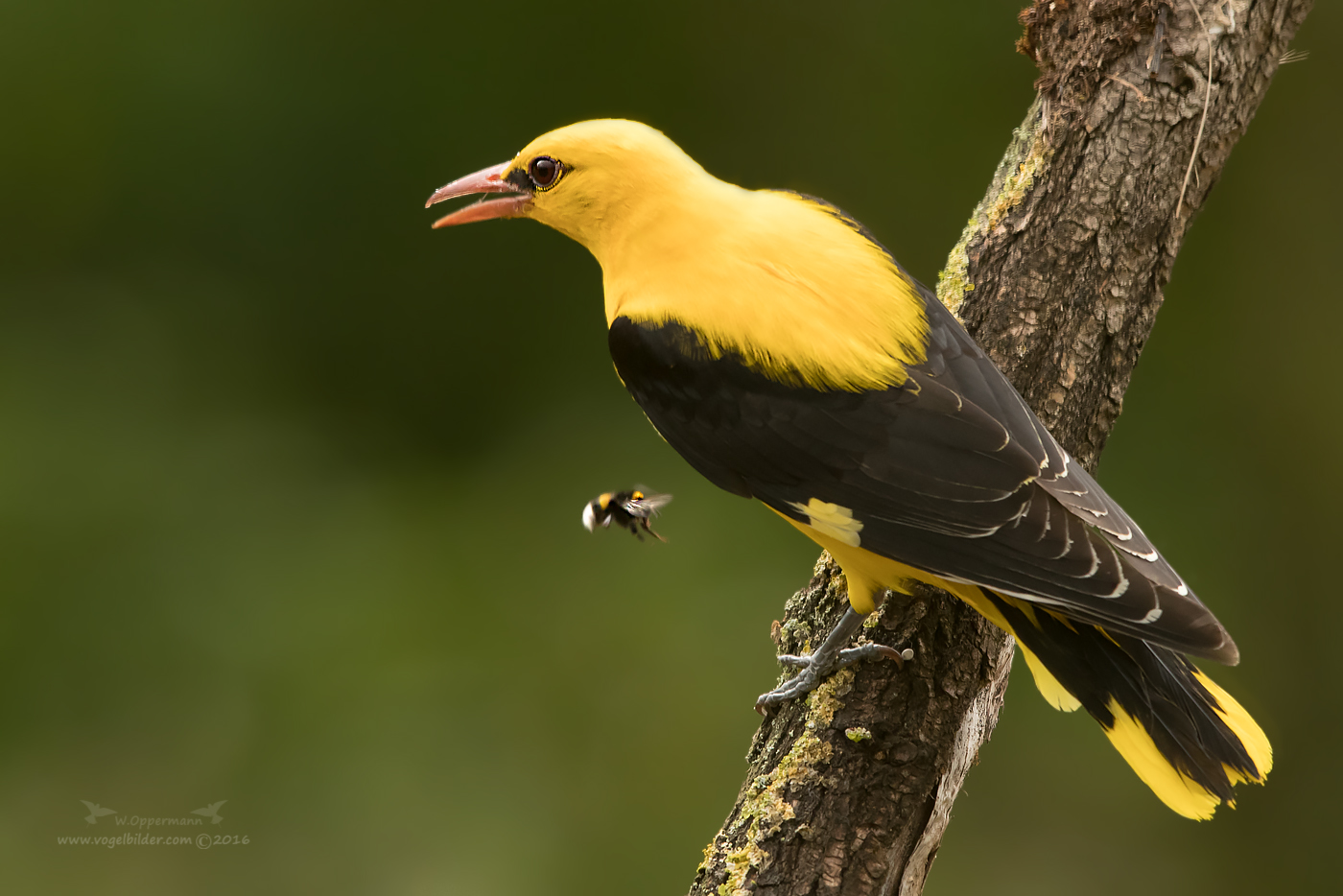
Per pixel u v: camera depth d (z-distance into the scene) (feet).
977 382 21.62
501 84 54.80
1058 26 24.95
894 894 21.40
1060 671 20.40
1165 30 24.08
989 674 22.94
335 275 54.39
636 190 24.02
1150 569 19.80
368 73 54.49
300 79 54.29
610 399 53.01
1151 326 24.47
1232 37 23.99
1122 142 23.98
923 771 21.72
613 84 55.06
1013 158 25.50
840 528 21.34
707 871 21.76
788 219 23.31
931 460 21.02
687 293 23.02
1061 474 20.85
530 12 54.75
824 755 21.93
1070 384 23.59
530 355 54.44
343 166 54.44
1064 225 23.99
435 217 54.60
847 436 21.58
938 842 22.03
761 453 22.25
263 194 54.24
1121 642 20.17
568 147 24.58
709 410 22.68
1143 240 23.91
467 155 54.70
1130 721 19.79
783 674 24.48
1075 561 19.48
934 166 53.57
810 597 24.79
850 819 21.50
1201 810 19.25
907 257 53.21
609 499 28.66
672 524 47.91
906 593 22.45
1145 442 49.37
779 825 21.54
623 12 54.95
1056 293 23.84
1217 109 24.14
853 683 22.49
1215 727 19.69
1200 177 24.39
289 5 54.24
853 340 21.83
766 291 22.39
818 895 21.07
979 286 24.30
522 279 54.70
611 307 24.73
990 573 19.92
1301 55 25.38
